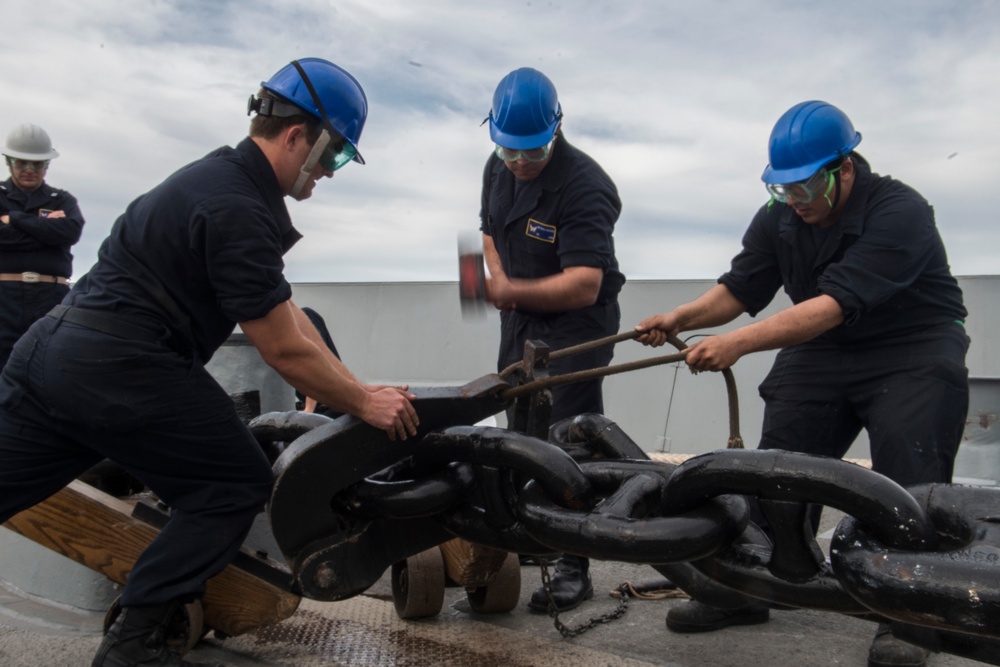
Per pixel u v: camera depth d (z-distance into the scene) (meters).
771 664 3.29
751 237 3.75
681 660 3.33
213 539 2.70
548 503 2.34
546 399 2.78
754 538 2.28
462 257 3.01
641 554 2.07
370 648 3.33
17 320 6.75
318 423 3.22
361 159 2.90
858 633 3.64
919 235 3.22
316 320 4.91
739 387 8.28
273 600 3.04
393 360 9.18
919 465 3.26
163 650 2.73
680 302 8.27
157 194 2.65
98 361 2.56
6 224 6.67
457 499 2.62
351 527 2.71
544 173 4.03
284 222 2.82
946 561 1.70
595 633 3.63
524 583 4.37
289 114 2.75
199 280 2.64
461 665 3.17
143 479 2.74
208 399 2.71
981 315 7.63
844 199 3.34
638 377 8.53
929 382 3.29
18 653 3.21
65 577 3.76
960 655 2.04
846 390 3.51
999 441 5.38
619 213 4.14
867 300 3.11
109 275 2.66
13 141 6.77
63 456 2.74
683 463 2.12
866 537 1.85
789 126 3.29
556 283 3.88
